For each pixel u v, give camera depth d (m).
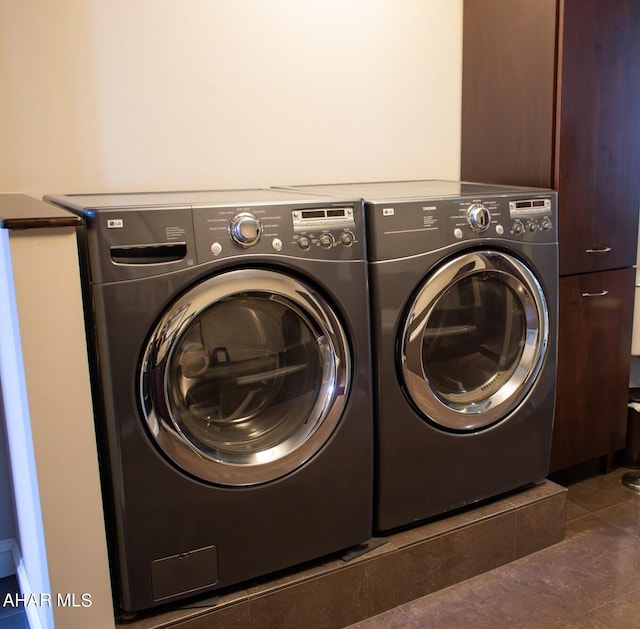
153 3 2.11
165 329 1.53
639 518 2.41
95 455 1.52
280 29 2.32
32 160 2.02
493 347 2.13
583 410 2.55
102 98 2.08
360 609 1.88
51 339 1.44
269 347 1.75
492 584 2.04
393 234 1.82
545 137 2.33
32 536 1.70
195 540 1.65
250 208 1.61
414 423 1.93
